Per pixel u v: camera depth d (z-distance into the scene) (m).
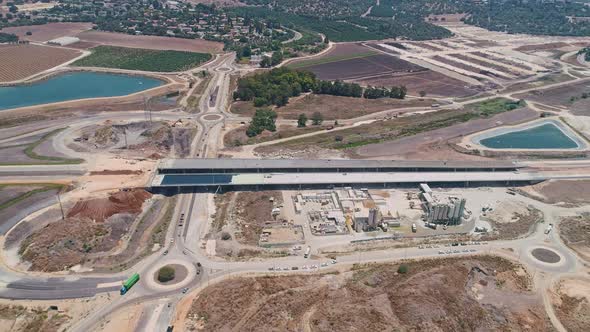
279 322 120.44
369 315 122.94
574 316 129.25
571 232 168.88
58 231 153.25
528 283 141.50
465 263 147.88
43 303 125.38
